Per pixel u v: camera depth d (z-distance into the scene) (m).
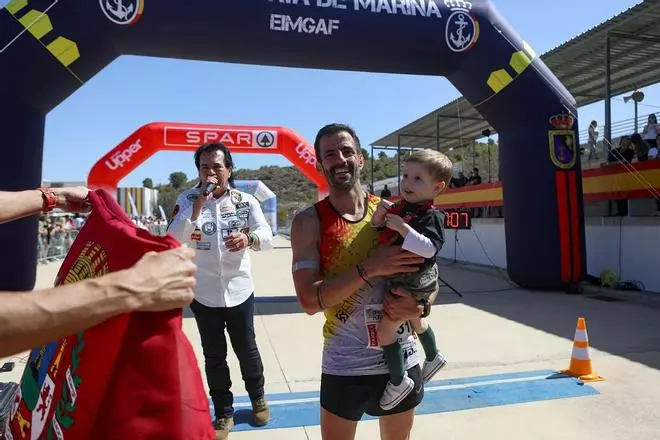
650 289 9.12
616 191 9.95
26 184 7.58
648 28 10.30
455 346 5.81
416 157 2.31
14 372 4.85
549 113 8.98
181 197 3.88
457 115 17.92
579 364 4.70
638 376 4.69
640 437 3.52
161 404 1.12
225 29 7.53
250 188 22.11
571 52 11.86
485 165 25.81
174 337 1.17
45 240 18.27
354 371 2.21
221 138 11.54
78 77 7.57
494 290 9.75
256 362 3.75
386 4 7.98
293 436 3.61
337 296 2.05
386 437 2.42
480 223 14.54
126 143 11.12
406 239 2.05
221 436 3.53
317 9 7.72
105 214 1.64
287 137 11.95
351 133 2.30
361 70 8.63
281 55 8.02
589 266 10.62
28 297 1.05
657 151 10.46
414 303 2.10
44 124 7.92
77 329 1.08
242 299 3.66
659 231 8.94
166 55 7.85
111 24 7.20
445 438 3.54
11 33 6.97
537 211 9.15
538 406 4.05
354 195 2.32
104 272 1.41
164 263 1.20
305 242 2.22
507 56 8.64
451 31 8.30
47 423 1.36
